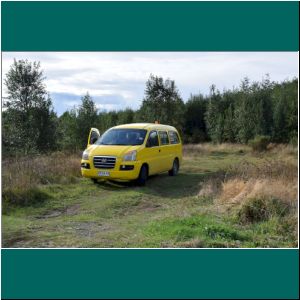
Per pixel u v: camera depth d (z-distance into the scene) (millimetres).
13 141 23281
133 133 15375
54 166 15539
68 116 27797
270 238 8047
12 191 11375
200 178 16719
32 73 24453
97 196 12781
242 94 33438
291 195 10031
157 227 8562
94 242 7828
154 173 15578
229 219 9312
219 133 34438
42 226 9203
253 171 13789
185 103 39562
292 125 31141
